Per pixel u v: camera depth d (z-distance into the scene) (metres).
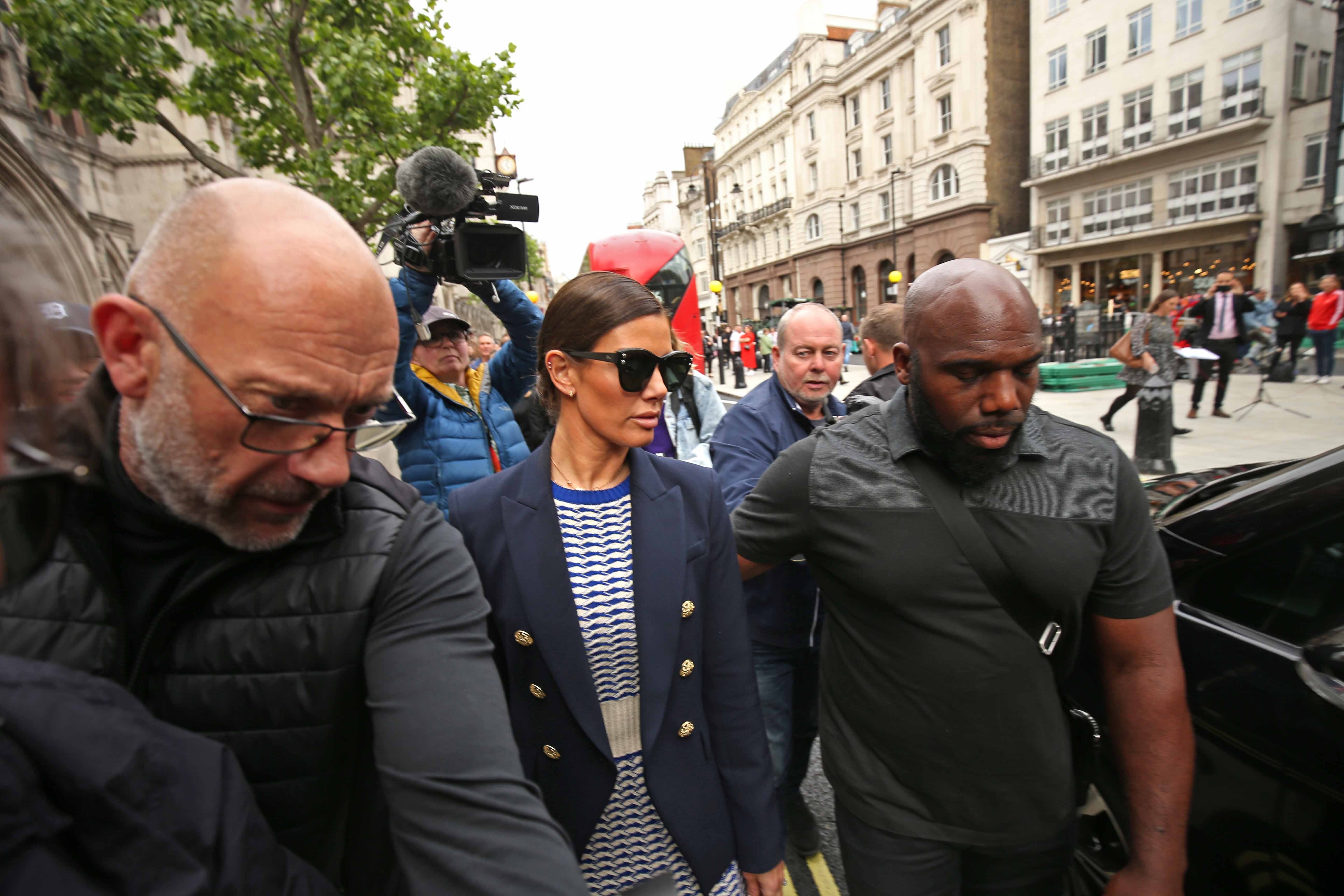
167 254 0.65
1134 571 1.21
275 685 0.77
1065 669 1.28
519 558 1.25
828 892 2.11
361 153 8.45
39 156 9.59
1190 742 1.23
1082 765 1.38
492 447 2.91
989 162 30.77
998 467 1.17
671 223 85.19
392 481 0.93
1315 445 7.12
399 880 0.86
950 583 1.21
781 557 1.47
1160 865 1.19
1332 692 1.17
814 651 2.18
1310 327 11.68
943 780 1.29
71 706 0.52
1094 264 28.09
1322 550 1.38
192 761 0.59
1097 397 11.91
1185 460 6.88
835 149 40.62
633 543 1.30
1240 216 22.77
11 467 0.60
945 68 31.31
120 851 0.51
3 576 0.61
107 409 0.72
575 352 1.25
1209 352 8.32
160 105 11.72
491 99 9.08
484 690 0.79
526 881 0.65
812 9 41.56
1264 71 21.84
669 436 2.88
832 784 1.47
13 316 0.59
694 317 5.15
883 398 2.57
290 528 0.75
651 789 1.27
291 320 0.63
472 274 2.34
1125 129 25.83
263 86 8.66
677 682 1.30
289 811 0.79
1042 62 28.36
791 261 46.97
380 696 0.76
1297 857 1.24
